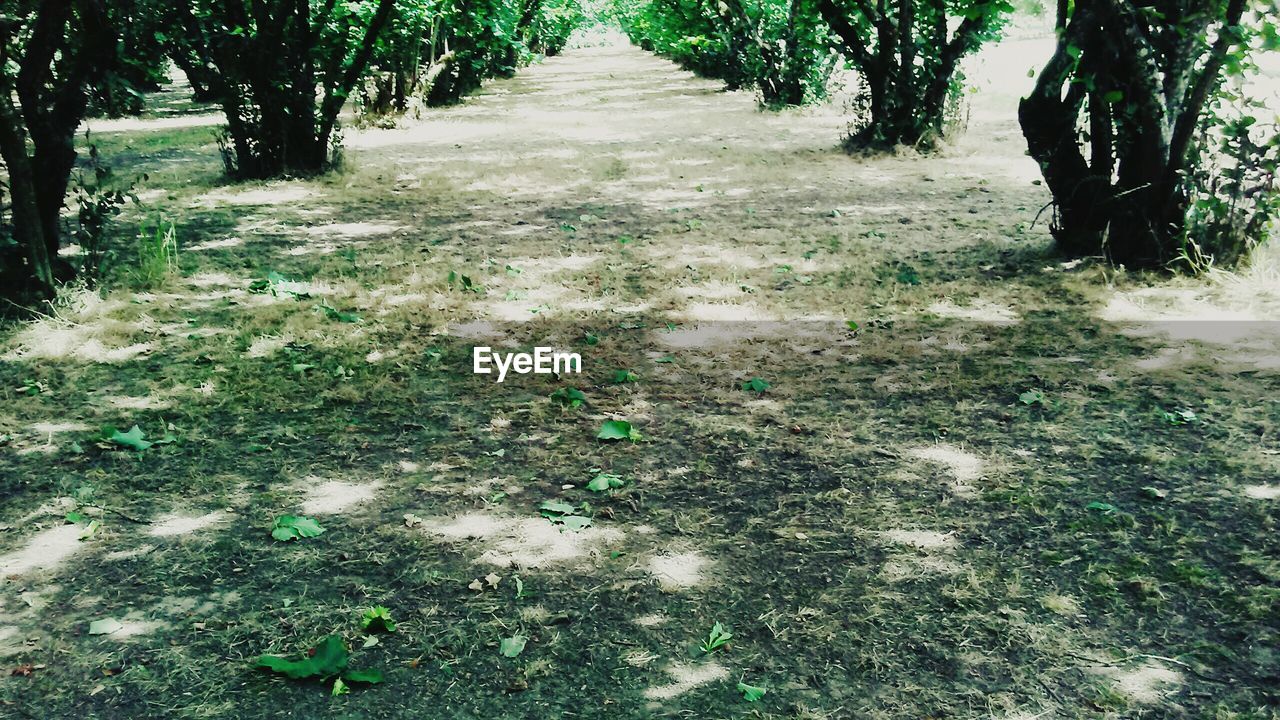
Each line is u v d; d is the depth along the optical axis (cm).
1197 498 349
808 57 1809
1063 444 399
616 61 4322
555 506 354
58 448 409
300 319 585
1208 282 605
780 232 814
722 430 424
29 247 582
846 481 373
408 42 1672
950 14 1216
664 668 263
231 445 414
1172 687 249
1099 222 677
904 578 304
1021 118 679
